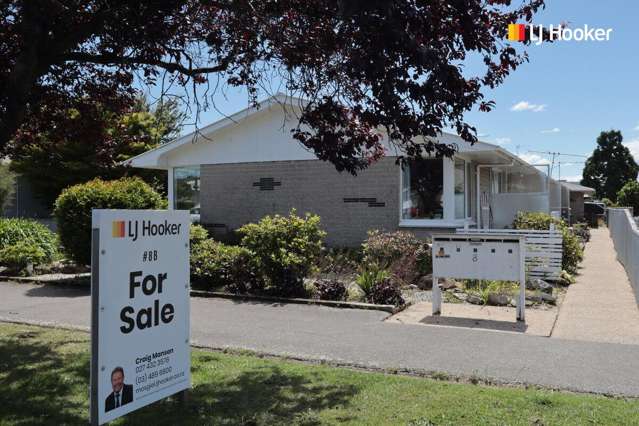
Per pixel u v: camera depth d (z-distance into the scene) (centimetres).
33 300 1041
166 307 452
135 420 447
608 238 2778
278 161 1669
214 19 611
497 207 1938
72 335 751
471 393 503
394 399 489
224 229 1747
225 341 726
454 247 882
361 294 1019
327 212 1595
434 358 636
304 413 457
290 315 885
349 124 591
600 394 515
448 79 441
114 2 540
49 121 680
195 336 754
